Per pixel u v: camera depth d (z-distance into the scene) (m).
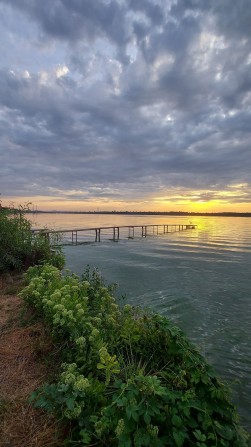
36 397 2.34
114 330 3.33
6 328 3.92
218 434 2.03
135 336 3.09
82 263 17.45
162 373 2.59
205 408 2.13
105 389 2.34
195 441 1.97
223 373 4.85
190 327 7.06
